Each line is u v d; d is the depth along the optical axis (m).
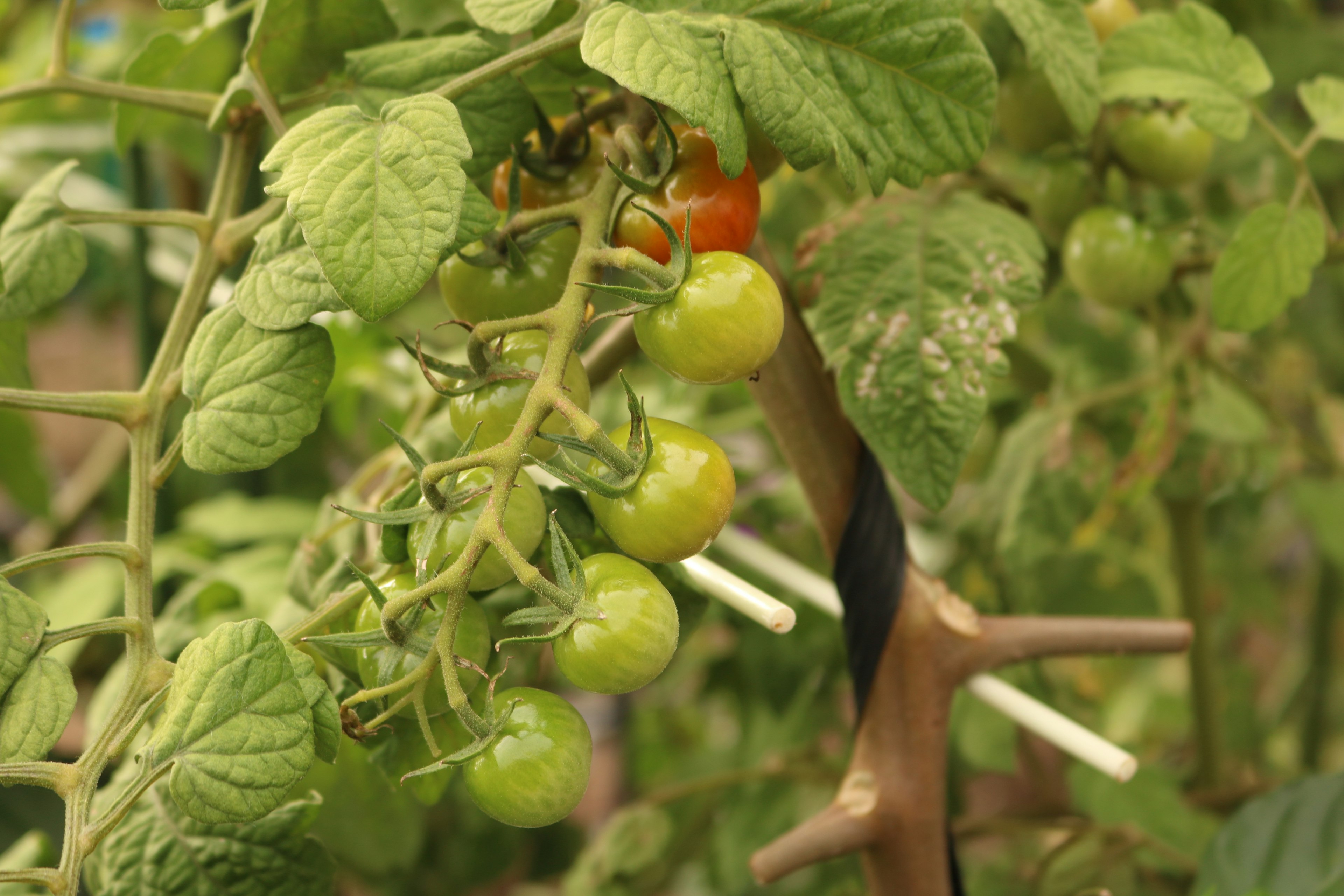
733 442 1.00
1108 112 0.63
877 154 0.51
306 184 0.47
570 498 0.53
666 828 0.85
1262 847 0.64
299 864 0.56
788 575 0.65
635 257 0.48
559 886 1.20
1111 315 1.13
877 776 0.58
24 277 0.55
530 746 0.48
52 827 0.75
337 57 0.56
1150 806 0.81
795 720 0.99
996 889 0.88
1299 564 1.65
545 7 0.51
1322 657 1.17
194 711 0.48
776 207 0.92
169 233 0.98
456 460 0.47
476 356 0.49
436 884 1.03
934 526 1.01
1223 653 1.36
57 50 0.56
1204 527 0.96
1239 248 0.60
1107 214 0.62
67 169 0.57
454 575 0.47
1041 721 0.58
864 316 0.58
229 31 0.77
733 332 0.48
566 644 0.47
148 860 0.55
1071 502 0.82
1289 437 0.86
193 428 0.50
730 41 0.49
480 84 0.51
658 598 0.48
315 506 0.98
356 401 0.89
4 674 0.49
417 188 0.48
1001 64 0.62
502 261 0.51
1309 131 0.88
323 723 0.49
